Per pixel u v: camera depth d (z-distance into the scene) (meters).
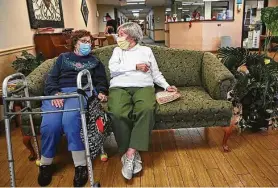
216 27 9.23
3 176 1.78
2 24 2.82
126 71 1.97
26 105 1.75
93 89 1.74
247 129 2.39
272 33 2.50
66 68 1.86
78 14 7.35
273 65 2.14
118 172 1.78
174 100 1.93
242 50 2.33
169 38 10.28
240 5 8.99
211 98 1.99
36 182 1.70
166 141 2.25
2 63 2.78
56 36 3.76
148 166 1.84
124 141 1.79
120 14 19.14
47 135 1.62
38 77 1.94
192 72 2.34
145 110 1.72
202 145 2.15
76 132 1.59
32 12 3.66
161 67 2.33
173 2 12.05
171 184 1.63
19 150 2.15
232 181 1.63
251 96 2.25
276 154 1.95
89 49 1.87
